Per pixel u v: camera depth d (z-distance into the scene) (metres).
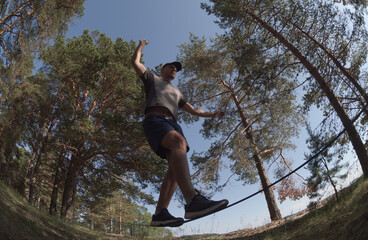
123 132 13.66
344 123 8.60
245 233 11.45
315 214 7.91
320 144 7.43
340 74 9.77
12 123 11.45
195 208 1.32
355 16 8.59
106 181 17.31
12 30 10.31
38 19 10.49
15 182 13.08
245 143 13.98
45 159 17.16
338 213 6.60
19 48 10.26
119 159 15.56
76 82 14.56
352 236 4.64
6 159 12.45
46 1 10.55
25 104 12.16
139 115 15.50
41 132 13.74
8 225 6.01
